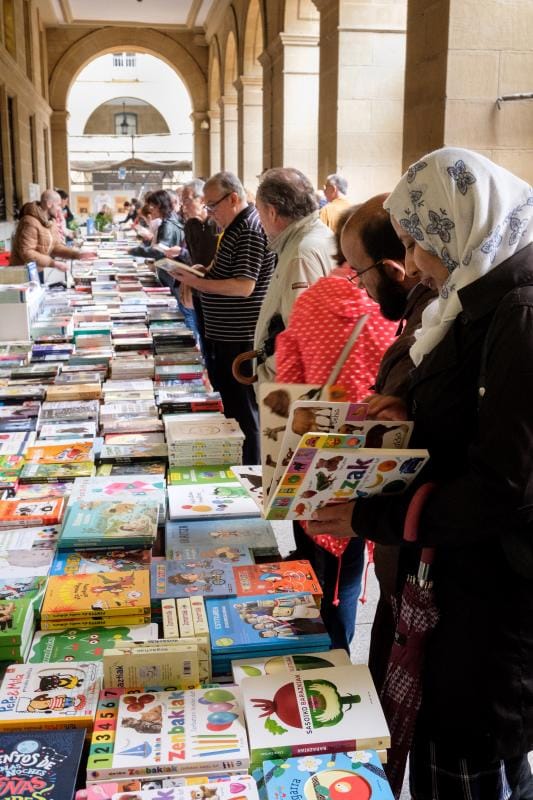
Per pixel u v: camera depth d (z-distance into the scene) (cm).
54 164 2398
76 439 303
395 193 146
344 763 138
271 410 176
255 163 1638
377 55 879
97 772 135
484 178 134
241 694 156
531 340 126
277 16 1205
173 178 3628
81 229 1984
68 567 206
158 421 319
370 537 147
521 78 577
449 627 147
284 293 314
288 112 1192
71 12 2198
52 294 671
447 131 578
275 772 136
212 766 138
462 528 134
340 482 143
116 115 3922
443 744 152
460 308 138
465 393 140
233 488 257
